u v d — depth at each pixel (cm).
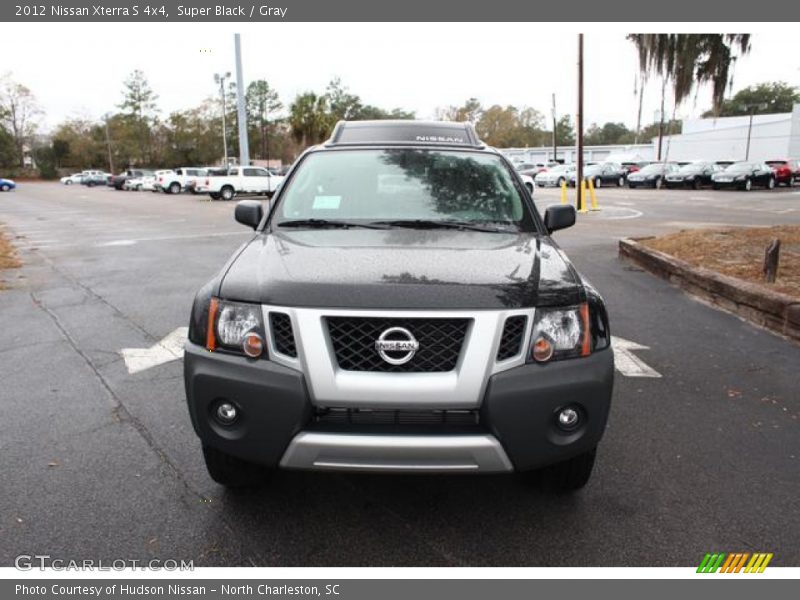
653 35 2617
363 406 257
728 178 3244
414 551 277
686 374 497
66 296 796
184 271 980
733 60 2530
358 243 324
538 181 3919
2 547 276
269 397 261
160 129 10225
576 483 311
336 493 322
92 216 2308
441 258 298
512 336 265
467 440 254
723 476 338
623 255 1069
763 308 636
